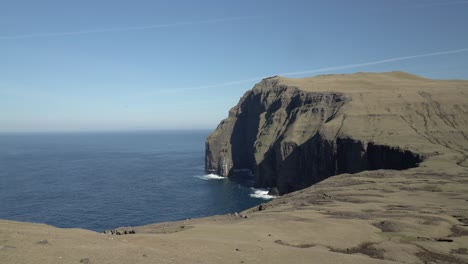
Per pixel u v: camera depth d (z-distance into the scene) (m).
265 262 25.61
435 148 114.31
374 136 133.12
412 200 60.94
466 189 67.94
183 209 114.69
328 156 138.75
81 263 19.98
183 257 24.33
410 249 33.31
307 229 38.25
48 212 106.12
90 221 98.06
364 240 36.03
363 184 82.19
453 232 41.12
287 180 149.62
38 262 19.30
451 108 149.62
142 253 23.58
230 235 33.53
